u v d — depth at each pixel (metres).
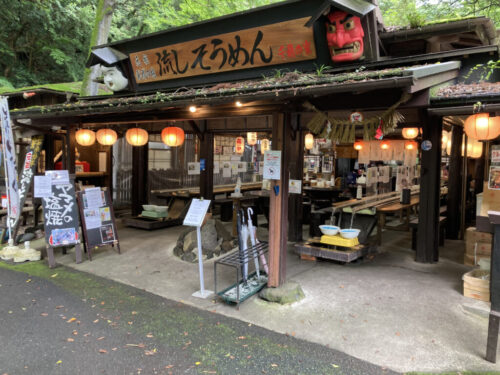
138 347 3.79
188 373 3.36
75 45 17.28
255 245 5.45
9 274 6.03
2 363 3.48
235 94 4.47
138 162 10.62
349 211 7.61
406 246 8.09
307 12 5.22
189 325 4.28
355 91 3.90
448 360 3.55
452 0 10.09
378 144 9.09
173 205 10.84
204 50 6.39
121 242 8.14
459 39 6.14
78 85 12.52
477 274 5.29
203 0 12.78
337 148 11.73
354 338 3.97
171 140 8.05
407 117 7.28
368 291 5.28
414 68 3.94
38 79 17.70
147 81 7.39
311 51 5.49
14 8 15.12
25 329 4.16
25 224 8.99
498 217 3.48
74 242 6.59
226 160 14.25
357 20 5.04
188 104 4.80
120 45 7.32
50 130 8.12
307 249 6.70
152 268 6.40
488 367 3.43
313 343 3.88
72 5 15.80
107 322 4.35
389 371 3.39
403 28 5.91
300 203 8.30
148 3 14.38
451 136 8.58
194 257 6.77
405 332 4.09
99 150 12.03
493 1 9.52
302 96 4.42
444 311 4.61
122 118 6.97
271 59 5.85
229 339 3.96
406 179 10.31
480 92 4.54
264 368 3.44
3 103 7.04
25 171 8.01
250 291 5.07
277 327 4.22
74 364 3.49
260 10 5.50
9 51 16.16
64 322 4.34
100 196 7.14
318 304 4.82
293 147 8.14
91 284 5.61
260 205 11.05
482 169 9.98
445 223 8.31
